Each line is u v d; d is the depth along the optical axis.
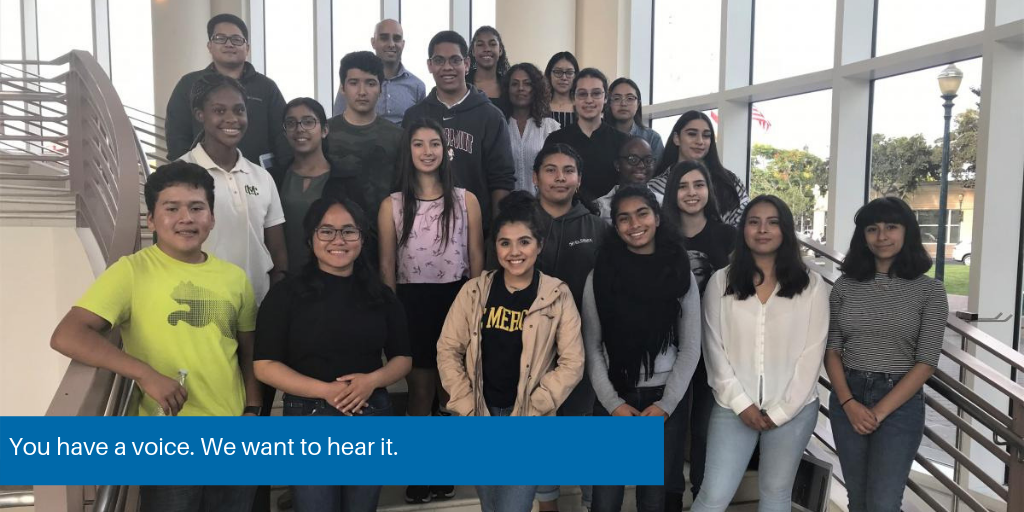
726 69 5.10
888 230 2.11
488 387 2.06
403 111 3.90
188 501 1.73
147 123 6.60
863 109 4.21
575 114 3.26
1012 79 3.25
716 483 2.17
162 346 1.71
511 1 6.02
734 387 2.15
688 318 2.16
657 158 3.59
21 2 8.75
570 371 2.00
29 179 3.71
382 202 2.44
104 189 3.46
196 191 1.78
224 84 2.21
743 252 2.21
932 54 3.55
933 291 2.09
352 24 8.39
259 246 2.30
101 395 1.55
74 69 3.60
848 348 2.19
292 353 1.86
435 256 2.39
